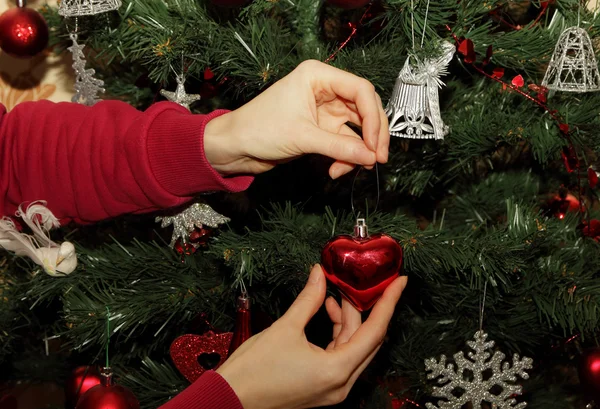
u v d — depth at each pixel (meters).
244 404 0.78
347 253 0.82
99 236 1.18
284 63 0.95
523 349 1.15
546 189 1.18
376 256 0.82
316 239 0.94
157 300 0.99
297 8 1.03
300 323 0.80
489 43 0.96
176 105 0.88
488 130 1.00
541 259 1.03
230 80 1.00
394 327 1.11
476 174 1.19
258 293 1.03
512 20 1.04
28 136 0.89
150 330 1.14
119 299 0.99
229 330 1.09
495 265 0.96
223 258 0.94
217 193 1.12
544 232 0.96
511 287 1.03
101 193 0.87
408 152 1.08
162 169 0.85
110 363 1.12
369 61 0.94
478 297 1.06
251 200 1.13
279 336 0.79
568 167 0.98
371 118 0.81
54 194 0.89
